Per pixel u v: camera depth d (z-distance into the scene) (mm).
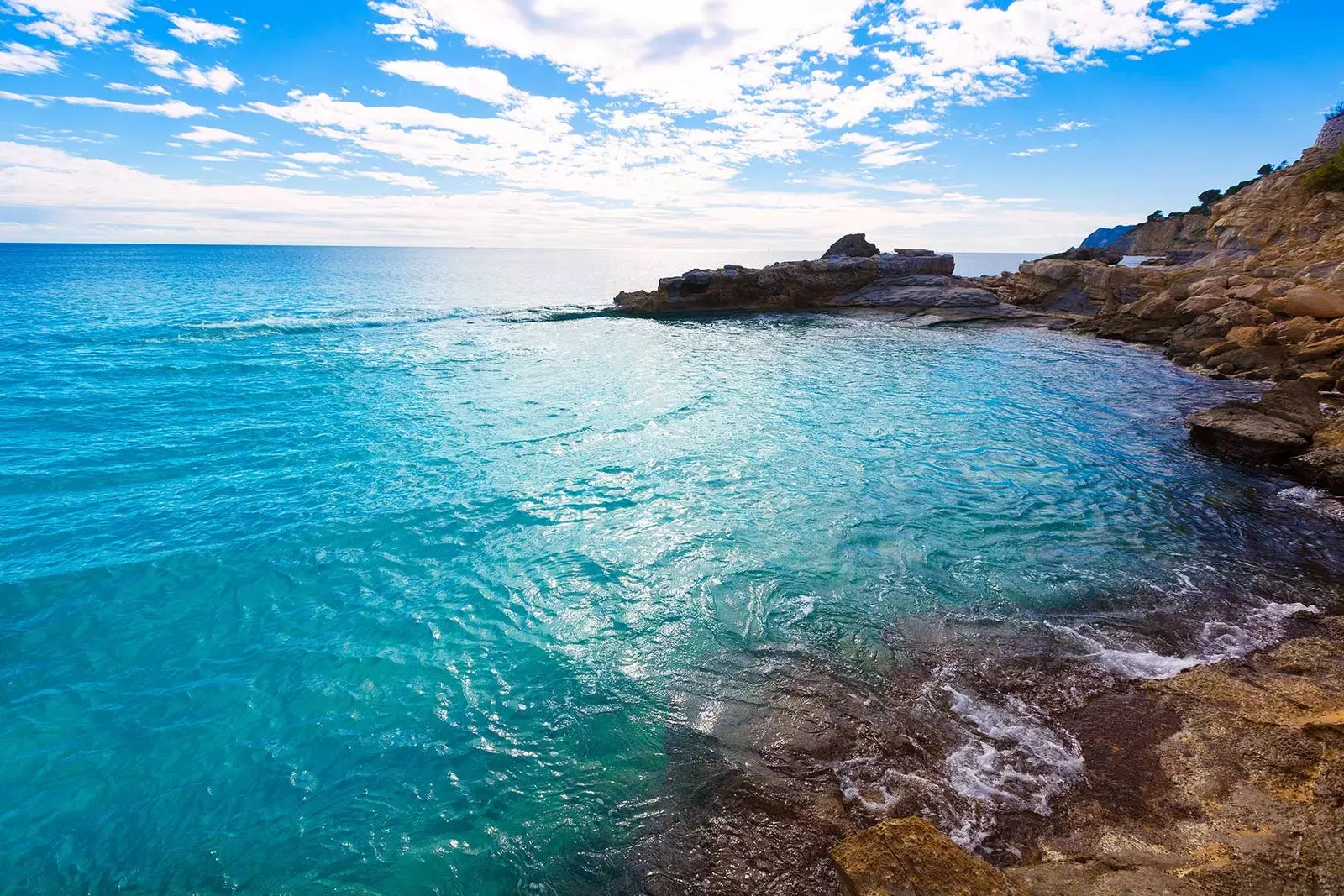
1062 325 37938
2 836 4973
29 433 14664
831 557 9625
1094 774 5309
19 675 6832
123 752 5840
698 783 5449
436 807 5312
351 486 12203
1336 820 3943
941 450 14883
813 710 6320
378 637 7699
